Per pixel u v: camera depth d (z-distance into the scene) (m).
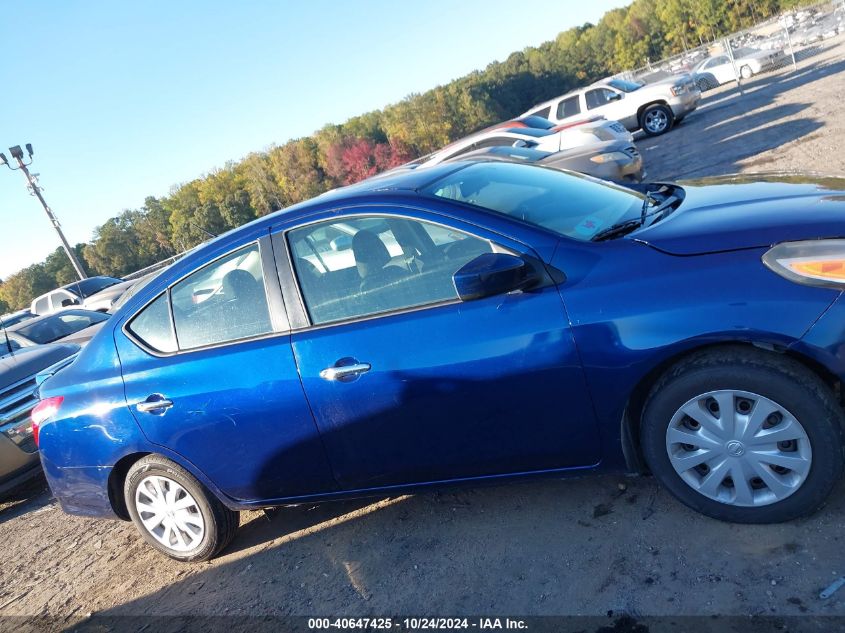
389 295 3.10
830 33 26.80
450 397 2.96
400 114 114.88
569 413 2.85
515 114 134.38
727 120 16.23
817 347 2.42
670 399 2.69
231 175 117.88
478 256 2.91
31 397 6.16
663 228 2.92
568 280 2.79
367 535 3.63
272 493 3.56
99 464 3.85
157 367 3.60
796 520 2.69
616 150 9.61
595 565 2.80
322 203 3.39
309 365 3.18
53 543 4.95
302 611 3.17
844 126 10.02
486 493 3.62
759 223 2.71
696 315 2.55
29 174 22.75
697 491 2.77
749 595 2.40
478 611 2.76
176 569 3.96
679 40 113.69
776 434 2.56
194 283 3.60
